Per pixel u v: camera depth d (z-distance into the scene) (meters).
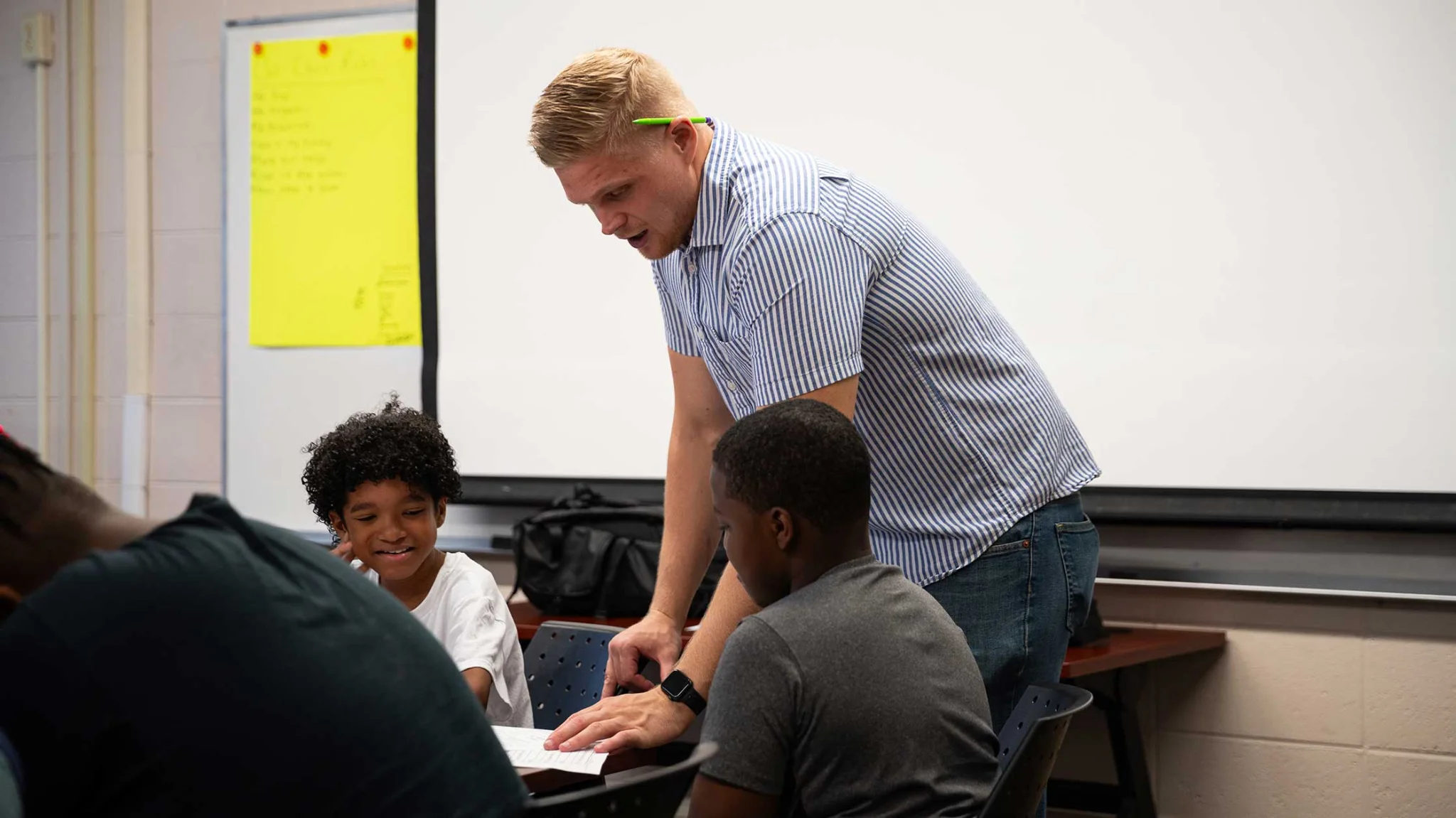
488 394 3.07
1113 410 2.59
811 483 1.18
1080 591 1.51
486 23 3.08
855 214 1.41
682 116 1.42
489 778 0.87
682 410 1.71
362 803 0.80
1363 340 2.42
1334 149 2.45
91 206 3.45
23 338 3.50
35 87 3.50
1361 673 2.46
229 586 0.79
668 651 1.56
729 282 1.41
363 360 3.21
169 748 0.75
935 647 1.19
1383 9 2.41
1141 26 2.58
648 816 0.98
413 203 3.17
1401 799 2.42
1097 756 2.65
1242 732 2.54
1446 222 2.38
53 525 0.81
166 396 3.39
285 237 3.27
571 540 2.55
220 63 3.35
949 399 1.45
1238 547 2.53
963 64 2.71
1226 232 2.52
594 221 3.00
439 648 0.90
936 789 1.13
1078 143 2.63
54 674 0.73
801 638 1.13
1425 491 2.38
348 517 1.66
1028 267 2.66
